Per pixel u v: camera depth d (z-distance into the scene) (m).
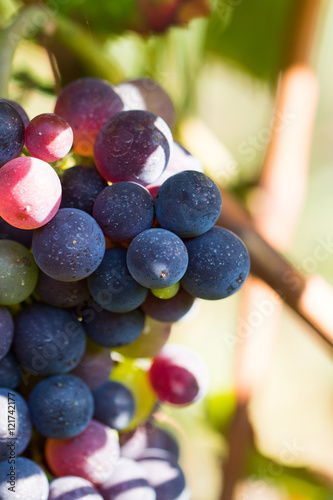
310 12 0.35
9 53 0.28
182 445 0.32
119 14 0.32
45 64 0.32
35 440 0.27
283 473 0.36
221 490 0.35
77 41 0.30
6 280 0.25
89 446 0.27
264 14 0.36
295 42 0.35
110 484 0.27
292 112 0.35
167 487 0.29
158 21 0.33
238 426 0.35
